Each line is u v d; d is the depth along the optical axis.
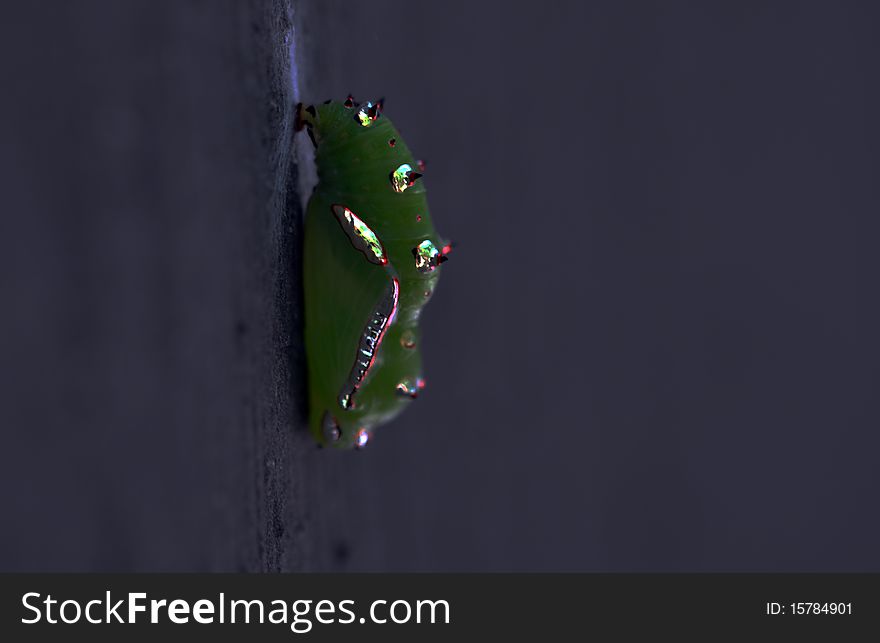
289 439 0.23
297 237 0.23
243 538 0.23
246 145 0.22
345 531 0.24
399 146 0.23
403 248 0.23
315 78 0.23
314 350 0.23
